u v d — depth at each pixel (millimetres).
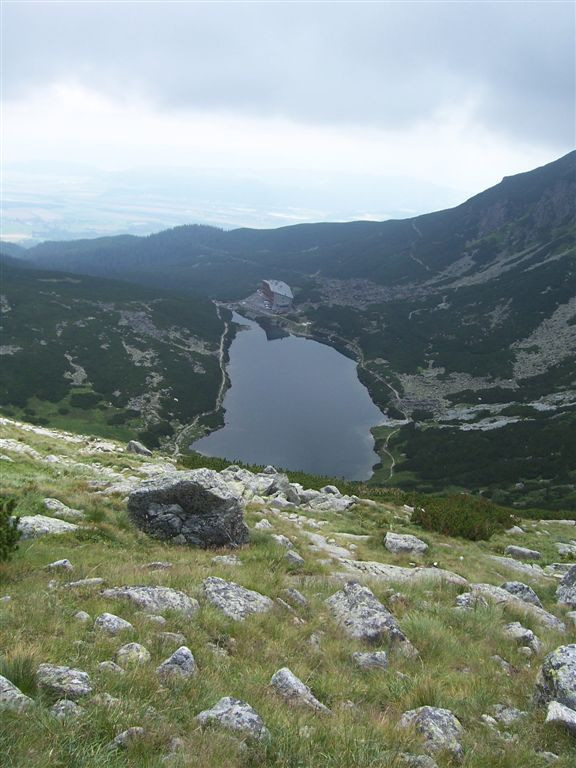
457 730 6957
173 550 15719
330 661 8891
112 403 116062
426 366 162250
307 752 5762
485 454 100812
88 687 6117
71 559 12617
